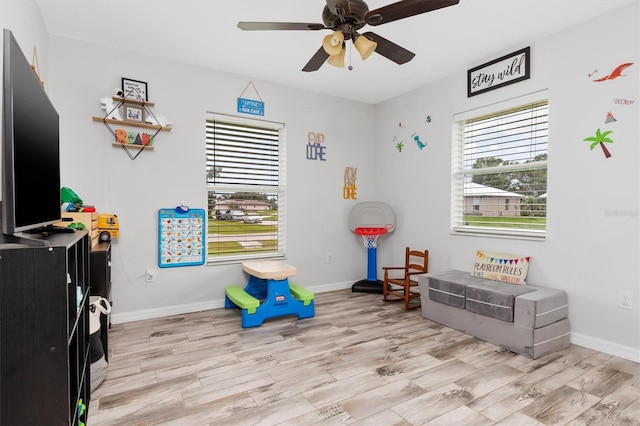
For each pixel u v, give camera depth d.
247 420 1.73
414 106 4.13
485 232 3.39
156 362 2.37
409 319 3.30
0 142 1.48
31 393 1.05
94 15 2.58
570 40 2.71
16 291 1.04
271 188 4.00
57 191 1.74
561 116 2.77
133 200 3.19
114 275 3.12
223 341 2.74
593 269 2.59
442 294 3.11
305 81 3.90
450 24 2.69
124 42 3.00
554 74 2.81
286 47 3.09
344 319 3.30
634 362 2.37
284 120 4.01
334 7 1.78
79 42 2.96
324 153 4.33
